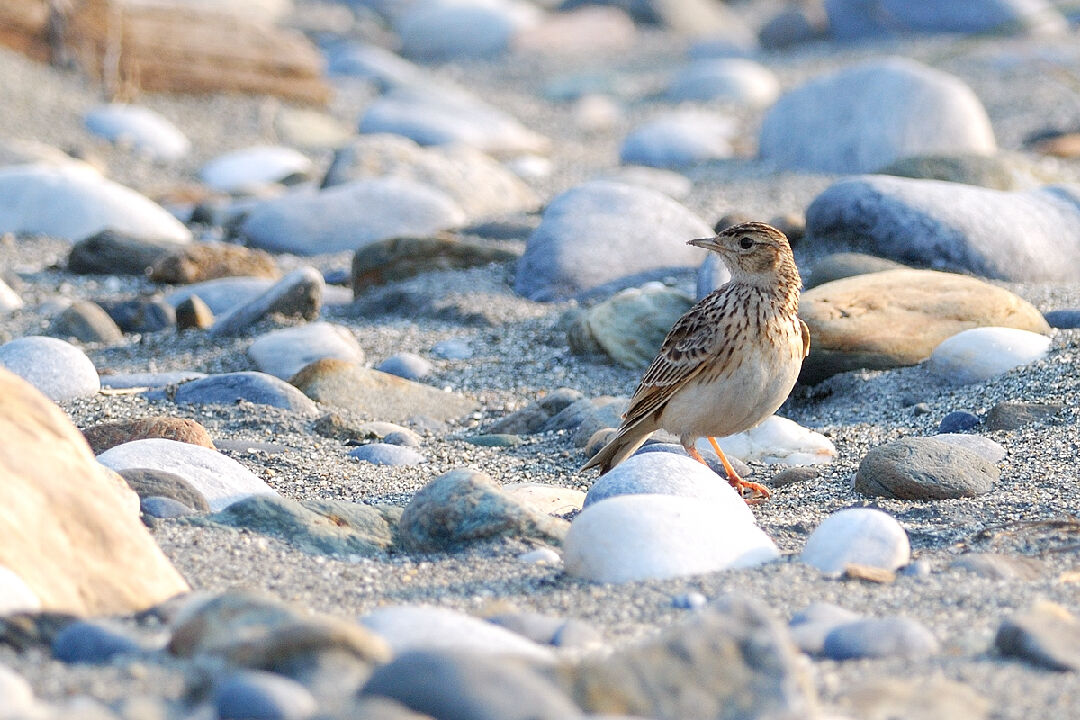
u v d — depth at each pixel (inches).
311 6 2182.6
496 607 227.9
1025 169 696.4
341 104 1274.6
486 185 861.2
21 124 1015.6
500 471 379.2
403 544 288.5
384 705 146.7
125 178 963.3
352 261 650.2
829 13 1680.6
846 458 376.2
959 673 185.9
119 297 601.9
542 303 581.9
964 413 385.7
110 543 219.5
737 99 1359.5
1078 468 333.1
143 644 187.2
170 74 1162.6
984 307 462.6
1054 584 239.1
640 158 1035.9
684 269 598.5
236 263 662.5
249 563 262.1
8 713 150.1
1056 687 179.8
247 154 1007.0
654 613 228.1
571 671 164.4
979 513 303.6
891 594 234.2
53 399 433.1
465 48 1840.6
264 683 154.3
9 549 206.4
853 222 577.6
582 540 256.8
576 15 1952.5
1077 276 570.3
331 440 406.6
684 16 2014.0
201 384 446.0
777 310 331.3
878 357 448.8
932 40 1531.7
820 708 170.9
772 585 240.4
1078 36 1430.9
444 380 490.0
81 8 1127.6
